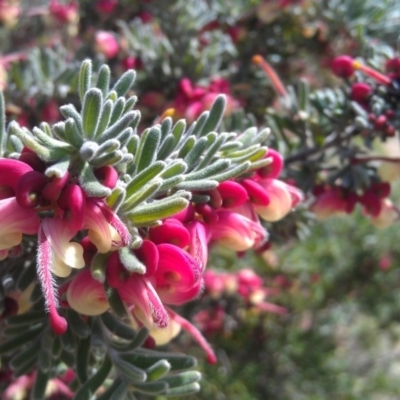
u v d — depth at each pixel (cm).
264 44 38
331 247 54
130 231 12
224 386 49
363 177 23
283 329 54
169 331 16
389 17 34
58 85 26
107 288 13
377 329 63
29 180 11
